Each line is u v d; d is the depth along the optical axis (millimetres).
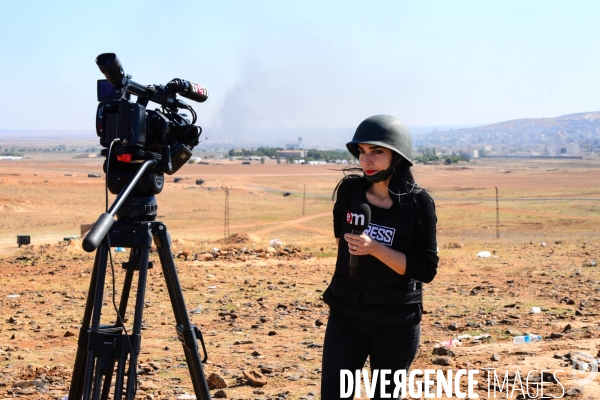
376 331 3705
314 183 163500
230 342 8875
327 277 15852
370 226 3697
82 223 70438
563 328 9180
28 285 14414
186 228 67875
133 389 3287
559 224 68500
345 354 3740
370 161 3627
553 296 12492
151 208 3609
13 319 10461
